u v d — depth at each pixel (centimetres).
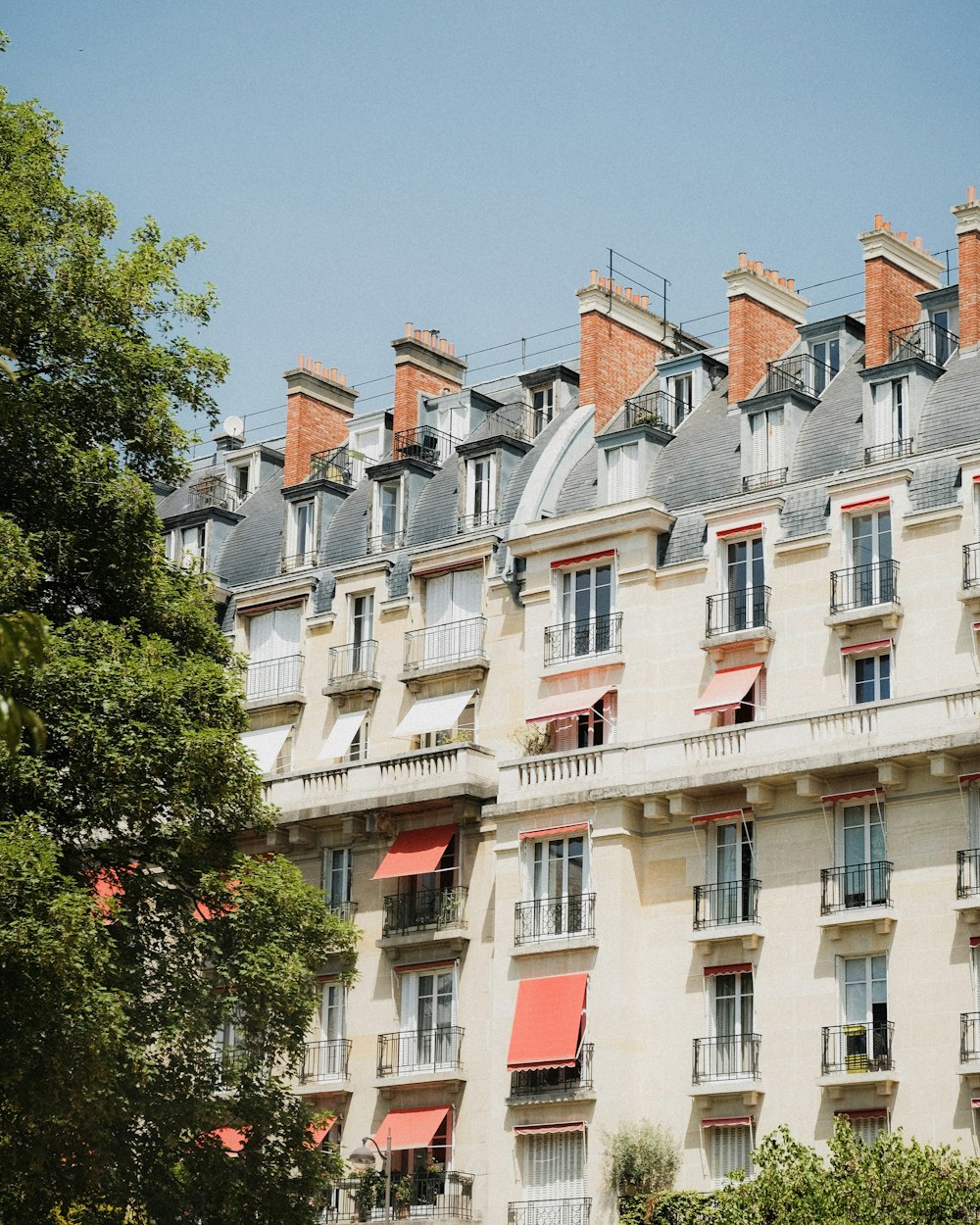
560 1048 5353
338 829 6122
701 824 5419
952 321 5978
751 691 5478
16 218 4309
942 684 5169
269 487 7212
